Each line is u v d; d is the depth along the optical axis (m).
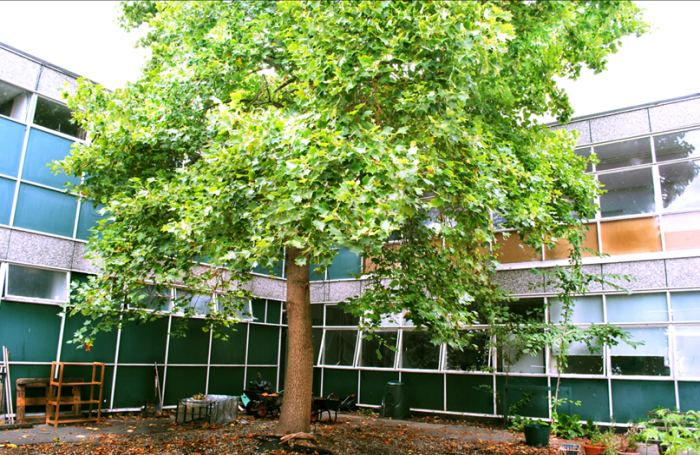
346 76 6.40
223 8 9.47
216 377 13.52
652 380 10.45
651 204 11.45
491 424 11.80
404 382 13.45
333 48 6.74
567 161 9.85
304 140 5.79
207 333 13.44
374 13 6.61
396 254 8.47
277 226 6.00
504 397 11.18
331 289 15.30
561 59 9.59
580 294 11.60
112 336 11.42
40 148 10.93
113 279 8.44
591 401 10.95
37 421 9.69
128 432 9.09
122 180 8.73
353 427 10.62
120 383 11.42
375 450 8.23
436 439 9.55
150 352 12.08
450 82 6.50
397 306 7.70
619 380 10.77
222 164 6.93
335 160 5.83
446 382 12.80
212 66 8.20
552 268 11.85
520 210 7.45
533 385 11.45
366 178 5.66
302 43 7.19
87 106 8.63
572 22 9.59
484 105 8.71
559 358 10.50
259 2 9.49
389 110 7.16
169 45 9.48
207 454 7.44
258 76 9.53
